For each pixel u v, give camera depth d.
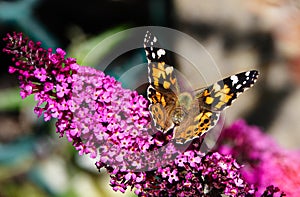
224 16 0.57
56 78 0.41
